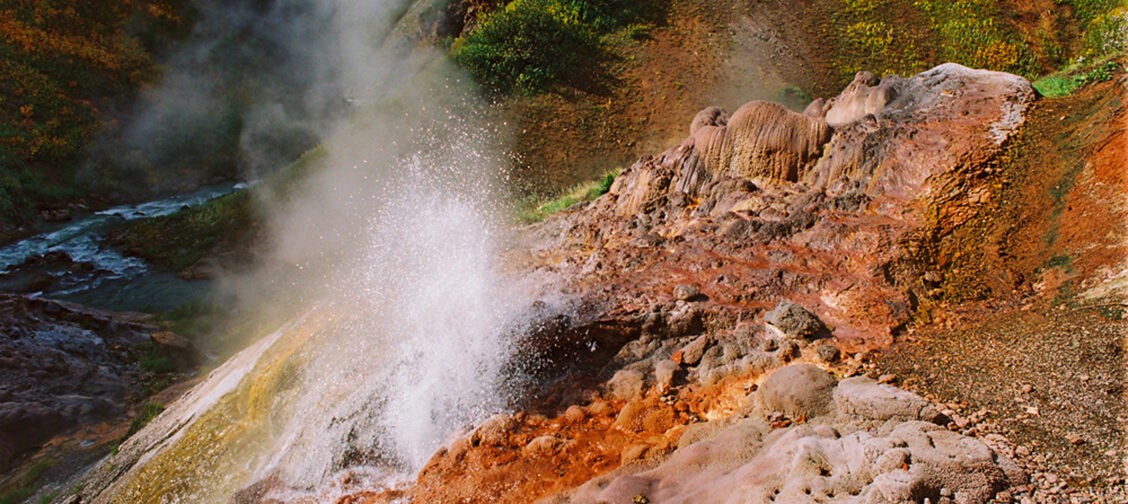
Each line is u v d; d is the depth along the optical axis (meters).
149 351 12.62
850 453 3.42
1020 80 7.00
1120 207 5.08
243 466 6.07
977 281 5.18
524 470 4.36
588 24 20.56
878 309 4.98
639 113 18.30
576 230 8.00
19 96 23.27
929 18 19.62
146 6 28.77
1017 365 4.19
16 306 12.21
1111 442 3.42
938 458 3.26
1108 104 6.16
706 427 4.24
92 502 7.01
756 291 5.38
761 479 3.50
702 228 6.47
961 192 5.84
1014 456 3.45
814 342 4.77
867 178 6.46
